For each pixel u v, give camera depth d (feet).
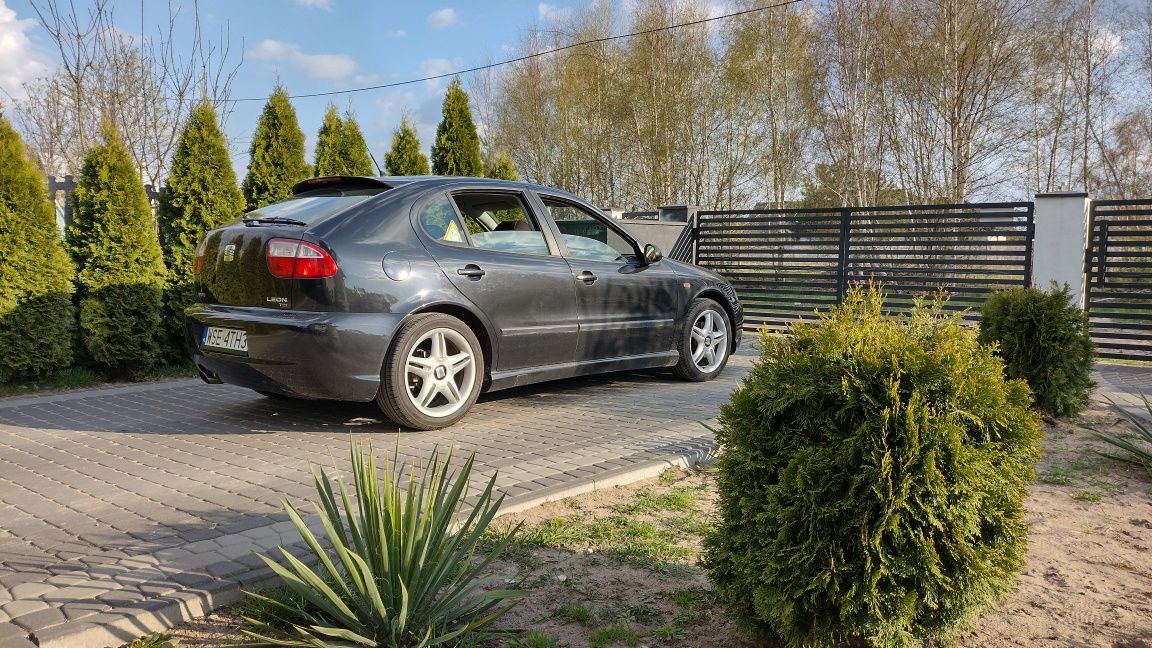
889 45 92.17
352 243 16.22
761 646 8.45
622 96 122.62
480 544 10.89
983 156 88.33
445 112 41.73
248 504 12.35
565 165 130.62
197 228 27.66
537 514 12.28
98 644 7.99
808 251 41.06
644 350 22.39
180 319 27.35
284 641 7.52
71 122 55.52
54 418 19.20
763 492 8.14
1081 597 9.71
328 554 9.92
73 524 11.41
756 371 8.79
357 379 16.10
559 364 20.02
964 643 8.52
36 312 23.56
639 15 119.85
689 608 9.29
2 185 22.84
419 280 16.94
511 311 18.66
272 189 30.91
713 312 24.63
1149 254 31.50
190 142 27.73
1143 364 32.50
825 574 7.50
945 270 36.83
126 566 9.70
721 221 44.34
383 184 18.01
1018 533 8.32
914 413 7.66
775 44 109.09
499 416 19.19
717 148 118.32
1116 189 96.73
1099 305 32.50
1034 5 86.12
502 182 19.88
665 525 11.95
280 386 16.35
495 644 8.32
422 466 14.39
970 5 84.94
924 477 7.50
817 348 8.20
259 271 16.30
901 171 95.61
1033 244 34.14
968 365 8.32
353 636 7.32
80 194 25.16
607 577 10.08
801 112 108.58
